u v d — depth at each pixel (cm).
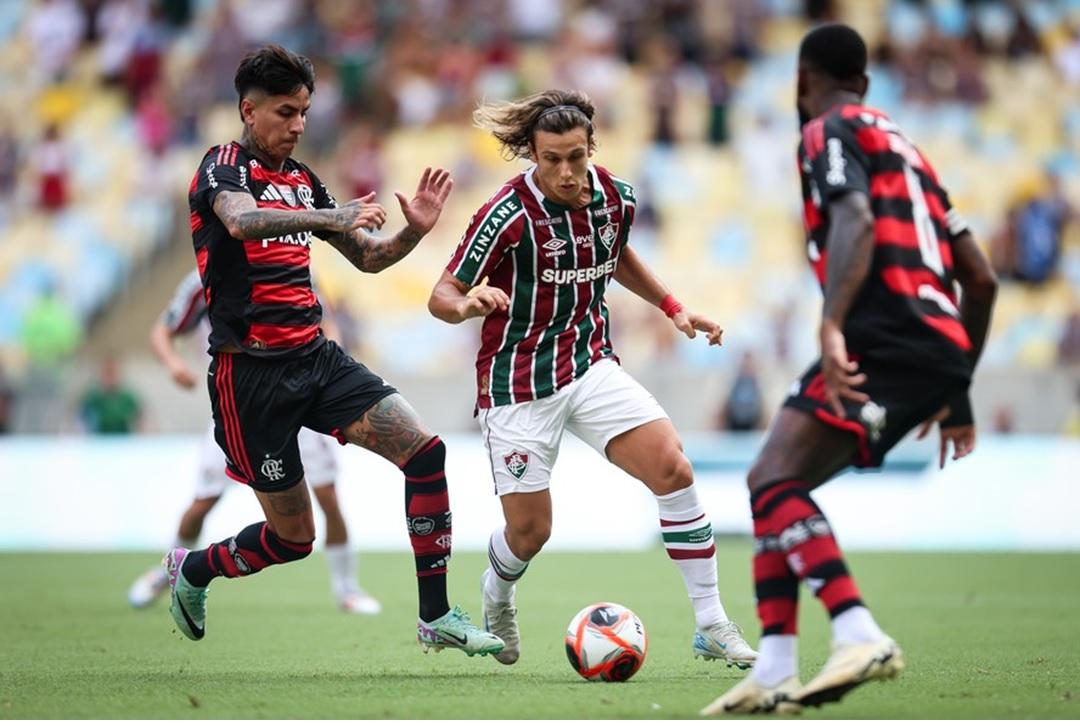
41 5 8881
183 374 3228
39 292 7481
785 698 1583
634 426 2088
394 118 7962
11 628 2947
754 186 7681
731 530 5644
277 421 2052
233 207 1931
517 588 3906
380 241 2120
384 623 3059
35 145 8206
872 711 1630
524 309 2094
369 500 5612
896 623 2991
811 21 8594
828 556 1541
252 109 2019
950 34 8512
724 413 5941
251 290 2027
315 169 7781
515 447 2109
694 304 7112
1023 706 1678
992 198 7762
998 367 6212
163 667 2248
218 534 5491
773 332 6806
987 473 5581
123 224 7688
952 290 1623
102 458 5644
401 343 6981
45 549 5597
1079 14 8719
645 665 2236
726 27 8319
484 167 7706
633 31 8300
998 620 3053
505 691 1881
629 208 2112
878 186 1606
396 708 1703
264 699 1802
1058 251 7144
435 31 8300
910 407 1580
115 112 8306
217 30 8175
